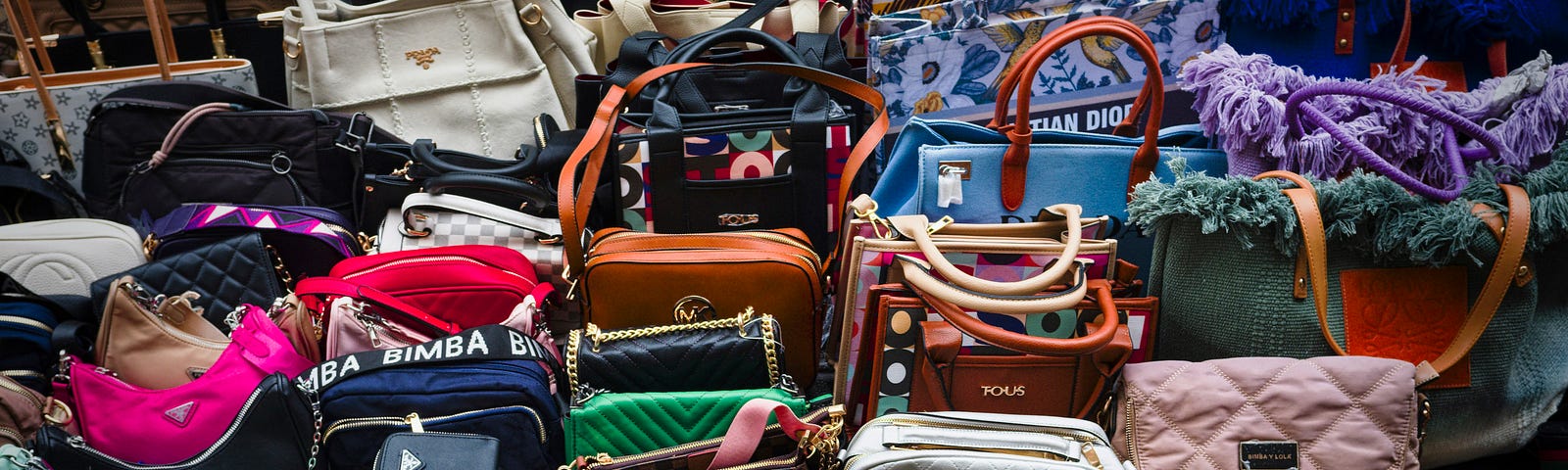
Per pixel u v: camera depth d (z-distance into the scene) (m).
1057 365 1.52
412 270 1.63
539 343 1.56
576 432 1.44
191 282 1.64
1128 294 1.58
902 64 1.96
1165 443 1.41
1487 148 1.55
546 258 1.76
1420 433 1.46
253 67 2.21
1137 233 1.76
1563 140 1.61
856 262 1.53
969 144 1.69
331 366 1.42
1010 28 1.94
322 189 1.86
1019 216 1.71
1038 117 1.99
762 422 1.36
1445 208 1.44
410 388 1.40
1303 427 1.40
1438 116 1.51
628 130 1.81
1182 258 1.58
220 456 1.40
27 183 1.79
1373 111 1.62
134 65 2.20
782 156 1.76
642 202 1.80
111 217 1.86
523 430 1.41
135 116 1.80
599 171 1.71
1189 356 1.63
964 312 1.46
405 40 2.03
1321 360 1.44
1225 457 1.40
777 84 1.97
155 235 1.72
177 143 1.81
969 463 1.27
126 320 1.50
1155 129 1.64
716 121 1.79
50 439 1.37
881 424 1.36
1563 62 1.91
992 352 1.51
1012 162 1.66
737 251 1.60
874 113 2.07
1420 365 1.47
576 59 2.10
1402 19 1.90
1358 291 1.50
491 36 2.05
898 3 2.09
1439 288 1.50
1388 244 1.43
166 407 1.41
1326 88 1.53
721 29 1.86
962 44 1.95
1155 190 1.51
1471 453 1.62
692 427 1.44
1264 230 1.46
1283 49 1.95
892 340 1.50
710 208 1.78
